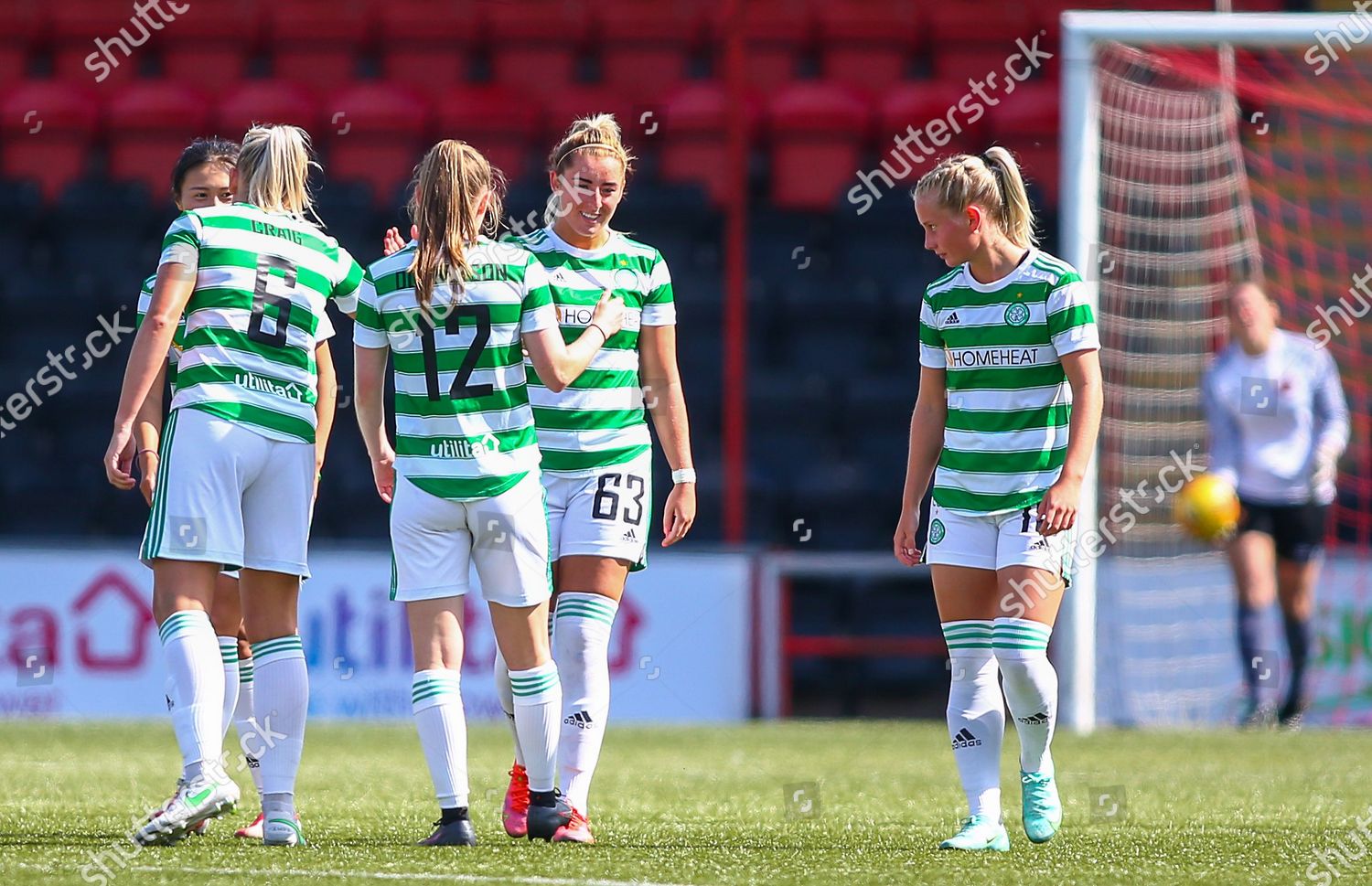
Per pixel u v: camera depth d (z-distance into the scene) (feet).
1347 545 135.44
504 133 171.01
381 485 53.47
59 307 155.02
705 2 183.42
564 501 54.03
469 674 114.52
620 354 54.49
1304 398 112.27
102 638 115.85
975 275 52.49
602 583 53.31
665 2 183.21
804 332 157.17
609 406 54.03
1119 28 109.40
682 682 118.11
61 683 115.55
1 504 142.92
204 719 48.19
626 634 118.21
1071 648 107.76
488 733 104.22
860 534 142.82
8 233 163.73
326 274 51.67
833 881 43.45
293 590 51.11
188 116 172.04
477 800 66.13
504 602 50.31
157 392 56.75
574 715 52.65
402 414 50.03
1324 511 112.47
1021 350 51.65
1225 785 74.33
